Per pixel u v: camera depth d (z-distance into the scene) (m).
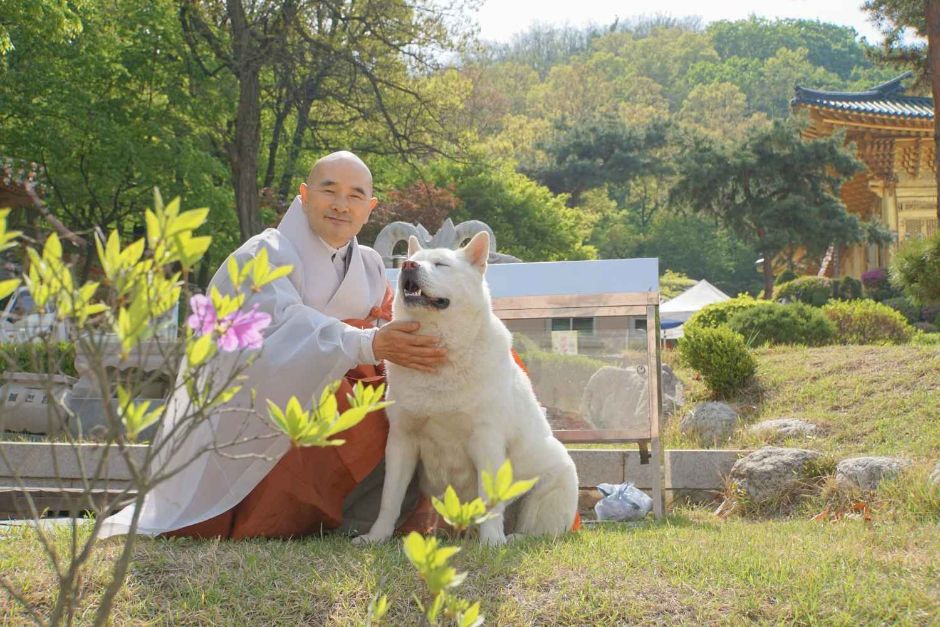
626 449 8.17
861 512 6.19
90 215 21.84
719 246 73.56
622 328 6.64
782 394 10.50
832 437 8.63
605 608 3.14
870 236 34.50
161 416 1.79
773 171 35.38
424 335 3.93
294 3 21.39
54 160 19.69
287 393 3.86
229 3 21.11
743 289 72.38
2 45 16.02
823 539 4.54
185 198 20.56
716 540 4.33
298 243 4.38
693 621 3.09
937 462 6.61
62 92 19.47
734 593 3.28
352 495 4.48
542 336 6.74
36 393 8.45
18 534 3.78
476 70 48.25
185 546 3.70
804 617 3.11
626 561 3.62
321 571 3.39
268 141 28.11
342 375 3.92
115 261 1.63
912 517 5.56
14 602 2.97
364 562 3.49
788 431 8.92
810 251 35.81
